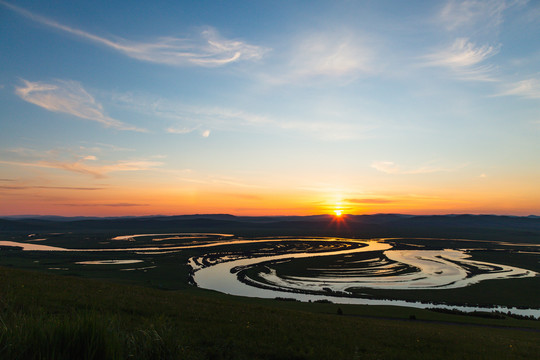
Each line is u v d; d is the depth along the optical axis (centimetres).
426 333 2814
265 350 1554
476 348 2306
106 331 861
